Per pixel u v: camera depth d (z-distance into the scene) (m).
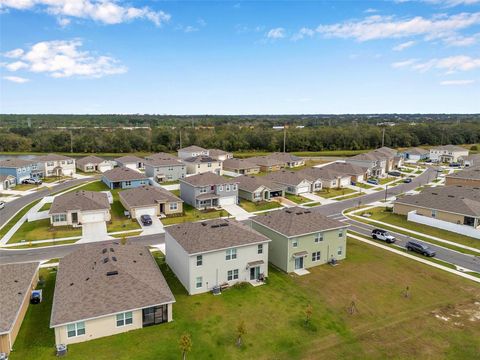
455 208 54.41
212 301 32.56
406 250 45.66
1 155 135.50
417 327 28.81
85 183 85.81
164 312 28.86
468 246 47.12
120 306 27.09
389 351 25.84
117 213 60.72
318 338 27.20
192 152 115.44
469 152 141.62
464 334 27.95
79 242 47.53
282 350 25.73
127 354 24.91
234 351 25.52
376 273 38.81
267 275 38.00
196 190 65.31
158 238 49.38
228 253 35.25
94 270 30.20
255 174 99.38
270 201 70.56
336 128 174.38
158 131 157.75
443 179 97.81
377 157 103.56
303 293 34.25
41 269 38.88
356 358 25.08
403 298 33.44
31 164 90.50
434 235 51.34
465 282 36.81
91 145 144.38
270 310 31.06
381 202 72.44
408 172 109.81
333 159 129.12
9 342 24.72
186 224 39.91
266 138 149.00
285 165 110.69
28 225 54.31
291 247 38.81
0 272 31.97
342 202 72.19
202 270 34.06
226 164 102.69
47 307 30.81
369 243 48.22
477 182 76.81
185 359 24.47
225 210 64.19
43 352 25.03
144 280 30.00
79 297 27.20
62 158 98.19
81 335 26.17
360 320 29.75
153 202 59.62
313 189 80.94
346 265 40.94
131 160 102.31
